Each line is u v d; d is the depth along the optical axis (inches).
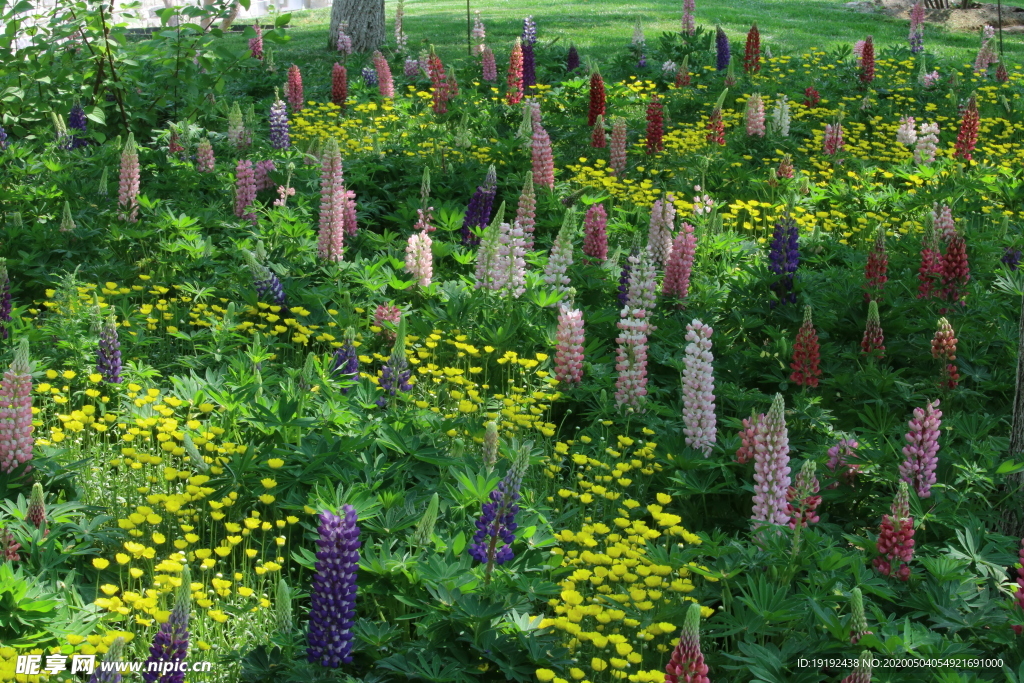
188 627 165.6
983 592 185.6
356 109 567.2
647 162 472.1
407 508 205.9
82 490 218.2
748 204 397.4
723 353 299.1
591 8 1024.9
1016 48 853.2
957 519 206.8
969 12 967.6
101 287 321.4
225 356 283.3
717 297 327.3
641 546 203.2
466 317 302.2
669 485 237.3
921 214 415.5
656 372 298.5
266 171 415.5
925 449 214.4
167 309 311.1
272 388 268.8
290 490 210.4
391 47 772.6
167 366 283.4
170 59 521.3
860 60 672.4
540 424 249.8
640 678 159.2
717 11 993.5
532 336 300.4
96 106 489.1
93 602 179.5
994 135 561.9
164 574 186.1
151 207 366.3
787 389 282.8
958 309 306.3
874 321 275.6
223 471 214.4
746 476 231.9
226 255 356.8
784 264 320.5
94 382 255.4
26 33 498.0
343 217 374.0
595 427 262.2
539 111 503.2
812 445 245.0
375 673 172.4
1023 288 312.5
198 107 518.0
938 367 285.6
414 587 184.2
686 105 591.5
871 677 155.7
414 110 582.9
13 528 190.1
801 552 186.5
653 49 745.0
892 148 519.5
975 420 242.8
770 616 171.2
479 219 369.1
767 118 537.6
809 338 263.6
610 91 595.5
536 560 196.9
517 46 560.1
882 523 192.2
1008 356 293.7
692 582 197.2
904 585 190.9
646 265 289.1
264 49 751.7
